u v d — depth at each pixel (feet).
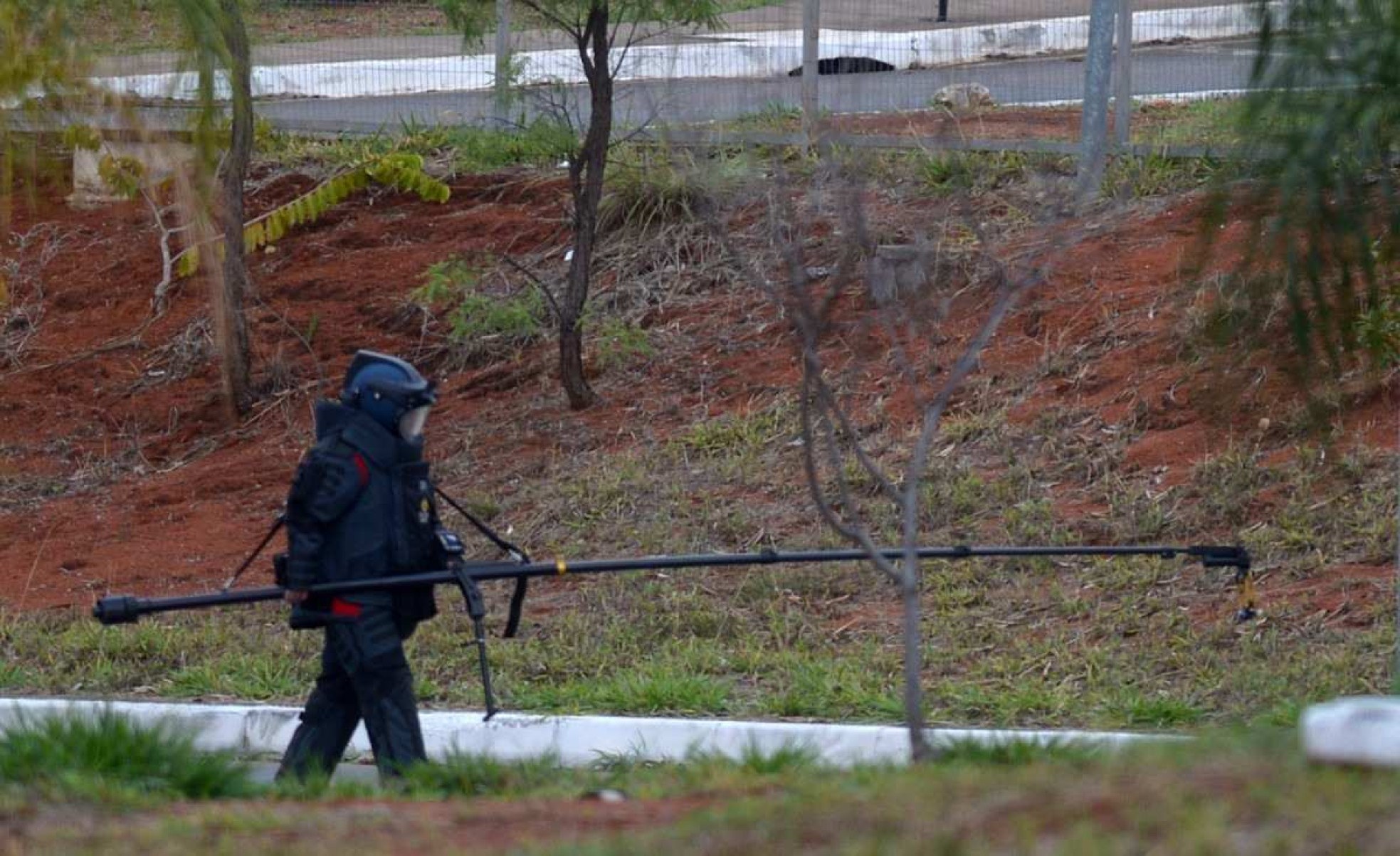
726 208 134.00
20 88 85.76
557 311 159.63
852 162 100.27
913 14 220.43
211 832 65.98
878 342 151.43
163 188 124.57
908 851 53.93
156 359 183.73
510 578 92.68
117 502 159.43
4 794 72.23
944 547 117.91
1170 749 67.36
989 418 141.69
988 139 171.22
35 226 207.82
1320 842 51.06
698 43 182.91
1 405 180.86
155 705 108.37
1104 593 118.73
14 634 127.75
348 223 199.31
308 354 178.60
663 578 130.21
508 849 60.75
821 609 123.44
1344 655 102.83
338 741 88.94
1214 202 81.46
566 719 102.01
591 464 150.10
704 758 81.82
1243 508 123.65
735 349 162.40
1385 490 120.16
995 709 102.12
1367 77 76.13
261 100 216.95
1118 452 133.59
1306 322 78.23
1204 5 179.63
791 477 140.77
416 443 87.40
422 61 225.97
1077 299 151.64
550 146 167.02
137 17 87.10
